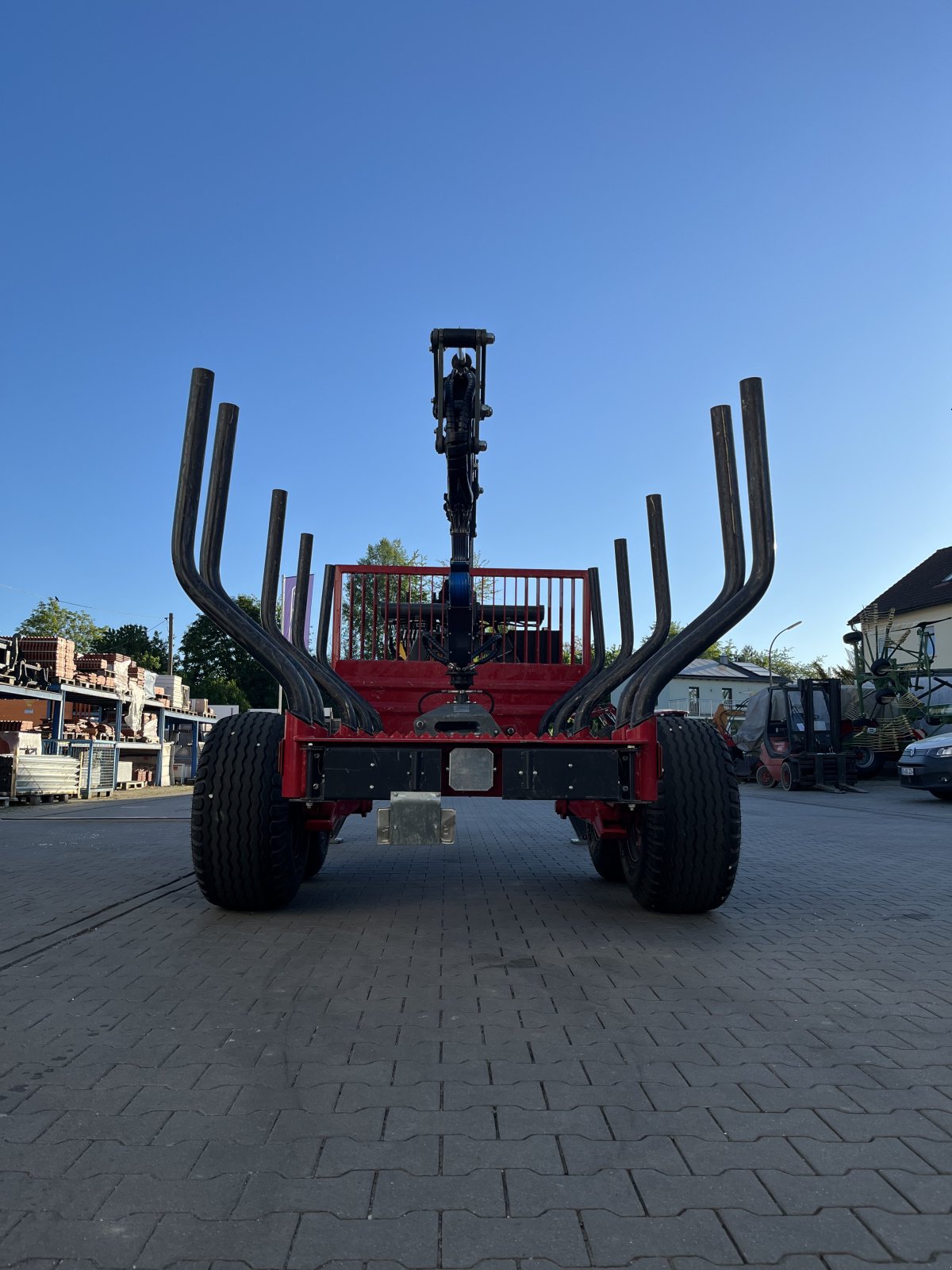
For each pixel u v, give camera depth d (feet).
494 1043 9.72
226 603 15.57
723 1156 7.15
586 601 23.03
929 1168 6.96
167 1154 7.13
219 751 16.07
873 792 59.00
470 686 18.51
